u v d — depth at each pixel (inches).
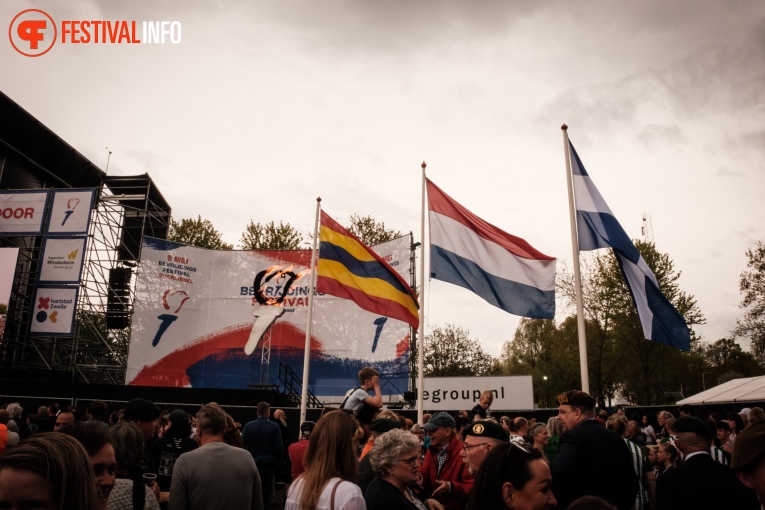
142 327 1214.9
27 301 1283.2
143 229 1296.8
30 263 1321.4
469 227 548.7
